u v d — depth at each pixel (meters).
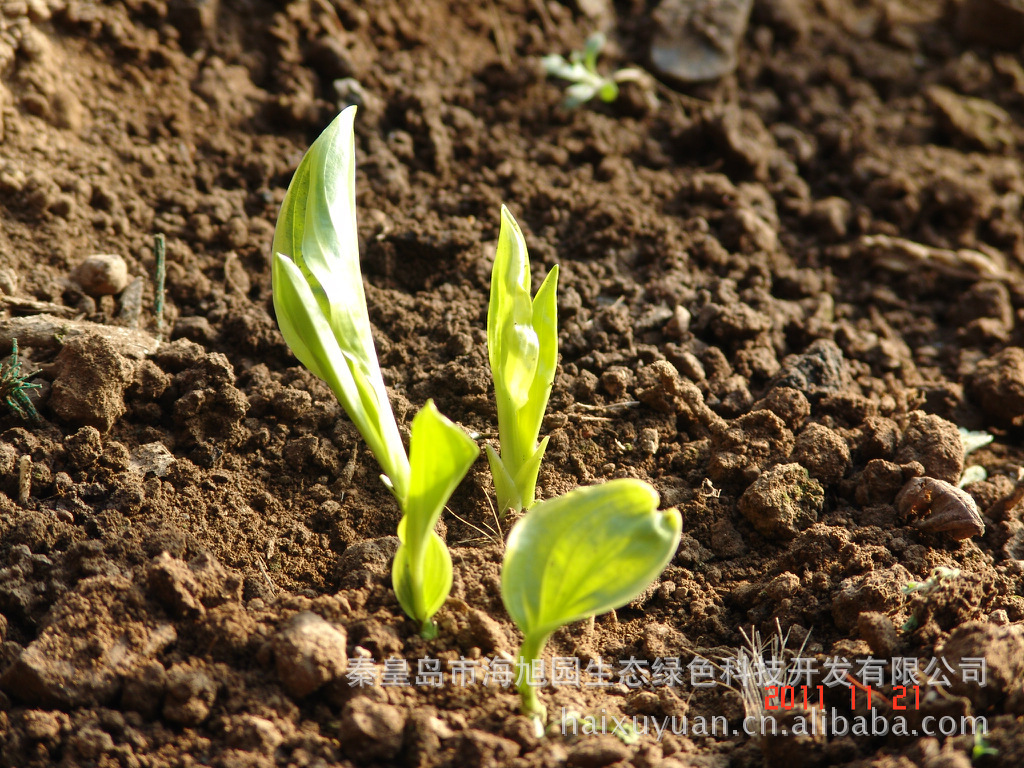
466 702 0.78
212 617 0.79
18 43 0.91
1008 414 0.89
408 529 0.77
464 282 0.91
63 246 0.89
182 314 0.89
